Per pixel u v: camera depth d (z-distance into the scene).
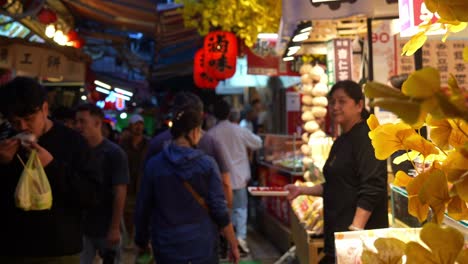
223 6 6.93
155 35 9.49
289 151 7.12
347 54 4.66
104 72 15.72
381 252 1.05
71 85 8.49
